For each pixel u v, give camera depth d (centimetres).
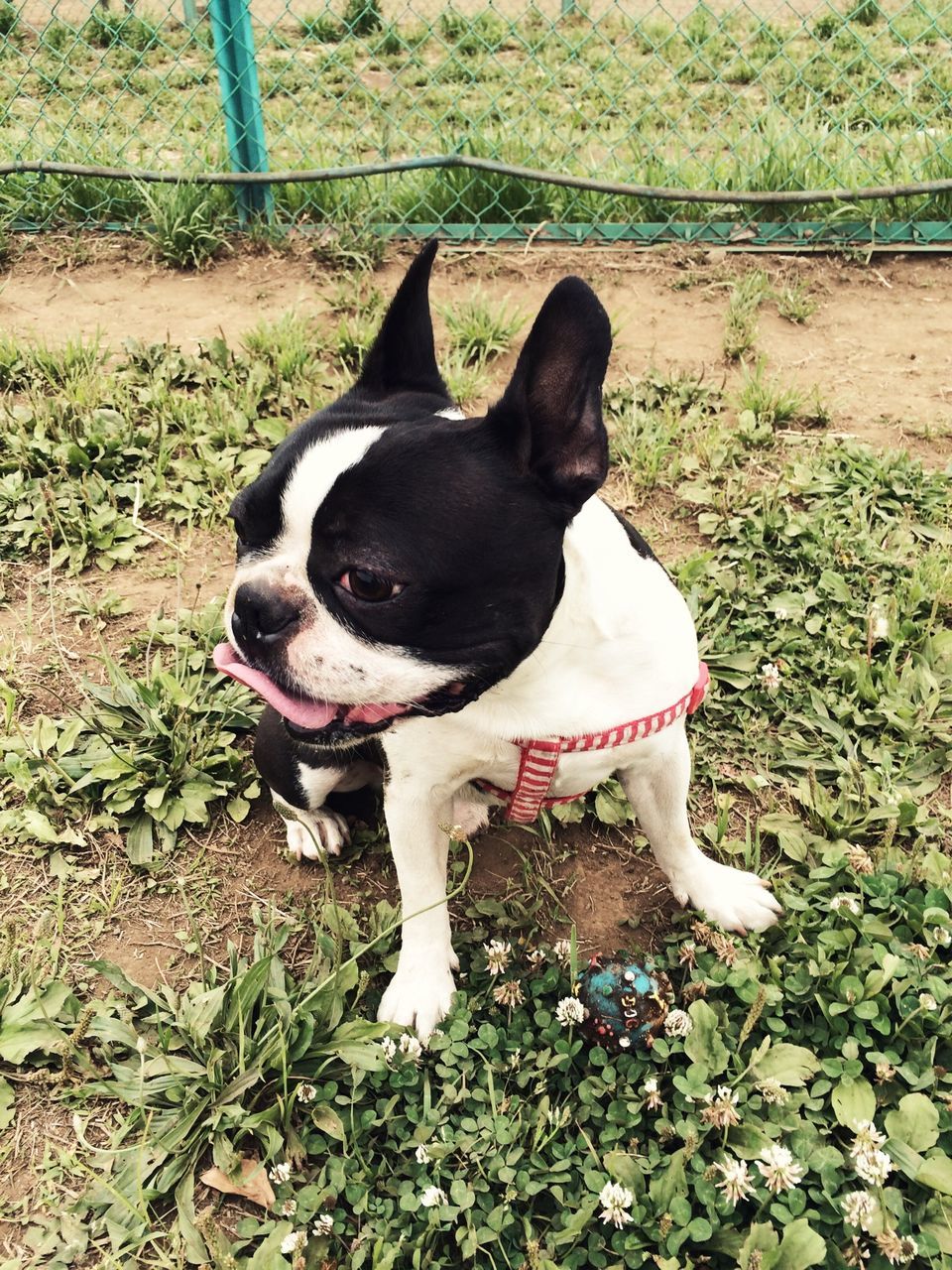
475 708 62
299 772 76
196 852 81
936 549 101
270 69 240
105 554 105
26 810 81
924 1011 64
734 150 162
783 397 119
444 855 71
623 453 114
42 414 117
